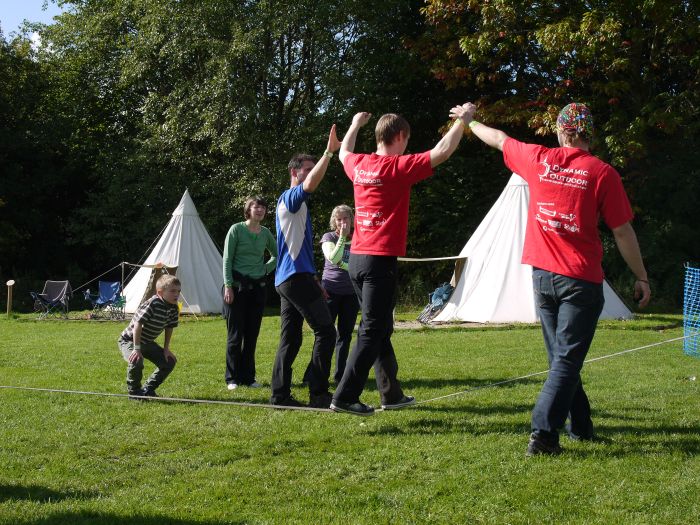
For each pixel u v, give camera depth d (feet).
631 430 17.28
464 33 72.43
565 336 15.15
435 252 76.43
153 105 80.18
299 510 12.56
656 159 68.44
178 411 19.92
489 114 70.13
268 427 18.02
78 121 91.25
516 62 73.72
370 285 16.87
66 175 89.40
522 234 47.47
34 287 77.51
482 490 13.41
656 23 61.05
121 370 27.40
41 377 25.71
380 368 19.16
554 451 15.39
